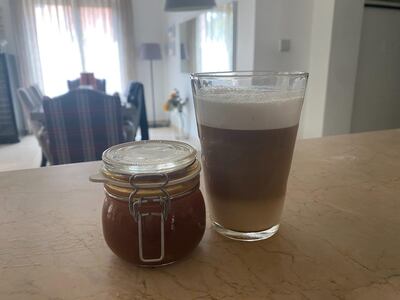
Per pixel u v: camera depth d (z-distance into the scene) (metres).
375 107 2.97
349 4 2.32
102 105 1.86
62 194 0.65
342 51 2.40
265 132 0.41
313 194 0.64
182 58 4.39
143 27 5.16
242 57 2.75
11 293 0.37
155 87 5.50
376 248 0.45
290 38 2.59
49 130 1.85
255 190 0.44
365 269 0.41
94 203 0.61
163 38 5.30
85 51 4.81
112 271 0.40
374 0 2.58
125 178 0.37
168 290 0.37
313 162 0.84
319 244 0.46
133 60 5.05
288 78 0.42
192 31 3.89
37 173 0.78
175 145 0.46
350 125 2.66
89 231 0.51
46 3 4.46
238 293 0.36
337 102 2.51
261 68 2.59
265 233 0.47
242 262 0.42
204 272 0.40
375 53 2.78
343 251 0.44
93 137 1.92
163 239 0.38
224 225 0.47
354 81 2.53
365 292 0.37
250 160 0.42
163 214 0.38
